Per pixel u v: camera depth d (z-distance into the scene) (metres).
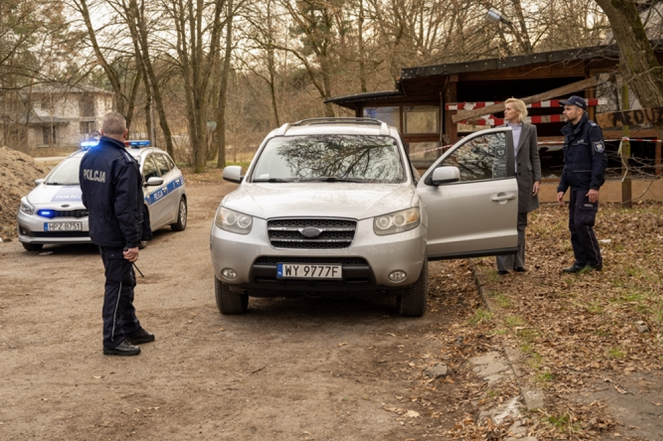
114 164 5.50
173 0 28.77
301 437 4.07
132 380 5.06
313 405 4.56
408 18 24.42
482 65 13.63
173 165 13.76
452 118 13.62
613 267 7.79
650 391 4.22
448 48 20.30
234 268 6.22
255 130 55.03
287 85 44.84
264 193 6.62
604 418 3.87
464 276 8.41
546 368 4.68
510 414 4.12
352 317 6.77
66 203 10.75
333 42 28.11
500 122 13.77
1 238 12.39
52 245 11.92
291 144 7.56
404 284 6.22
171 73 33.16
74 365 5.41
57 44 27.33
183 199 13.82
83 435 4.10
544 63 13.69
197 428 4.20
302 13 28.28
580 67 13.91
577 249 7.76
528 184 7.84
